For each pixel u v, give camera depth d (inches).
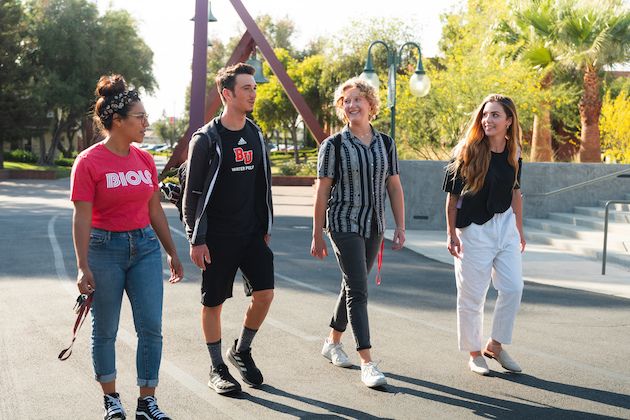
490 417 169.0
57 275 355.9
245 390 187.2
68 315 268.4
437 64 1151.6
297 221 684.1
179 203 185.0
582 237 516.1
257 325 188.5
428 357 219.1
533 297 316.8
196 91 893.2
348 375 200.4
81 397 179.8
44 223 614.9
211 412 170.6
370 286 341.4
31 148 2672.2
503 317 202.2
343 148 192.1
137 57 2143.2
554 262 428.1
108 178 155.2
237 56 1005.2
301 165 1612.9
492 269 205.5
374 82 653.3
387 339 240.5
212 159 173.6
